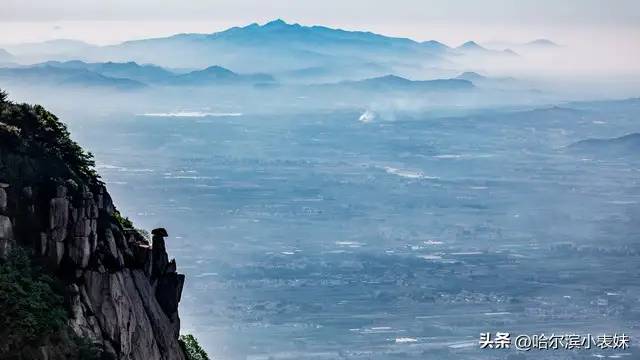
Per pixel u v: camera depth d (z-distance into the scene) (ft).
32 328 410.11
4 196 435.12
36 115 479.00
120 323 446.60
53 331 416.05
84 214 446.60
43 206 441.27
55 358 413.80
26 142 456.04
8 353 405.80
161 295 499.10
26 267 427.33
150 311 476.13
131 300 459.73
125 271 462.19
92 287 442.91
